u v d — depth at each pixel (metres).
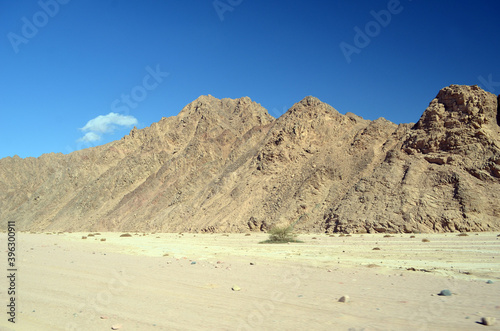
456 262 16.69
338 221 48.56
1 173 142.25
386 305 8.84
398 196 47.75
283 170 67.25
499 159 46.69
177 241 39.06
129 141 125.44
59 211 109.56
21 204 128.00
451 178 46.94
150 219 79.19
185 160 90.25
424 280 12.05
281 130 72.94
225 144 91.44
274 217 57.09
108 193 100.62
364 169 57.59
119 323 8.05
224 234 53.75
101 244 34.34
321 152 66.06
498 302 8.88
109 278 13.77
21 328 8.04
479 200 43.50
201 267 16.39
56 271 15.95
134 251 26.17
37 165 149.50
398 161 53.72
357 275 13.40
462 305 8.66
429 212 43.94
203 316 8.31
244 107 104.94
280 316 8.12
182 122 109.00
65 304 10.00
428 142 52.72
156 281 12.87
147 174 100.81
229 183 72.88
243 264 17.36
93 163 122.19
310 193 57.91
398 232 43.16
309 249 25.23
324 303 9.17
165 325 7.75
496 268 14.50
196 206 73.19
